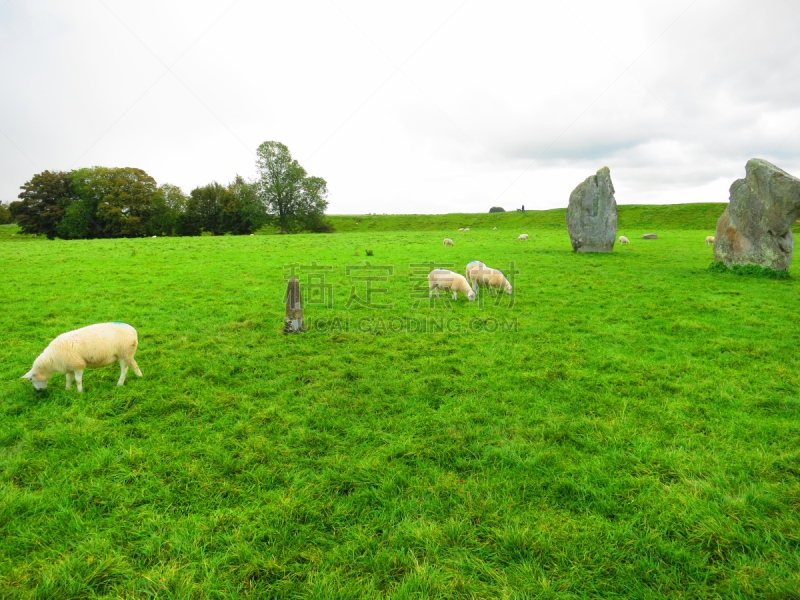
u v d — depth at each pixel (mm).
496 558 3254
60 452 4578
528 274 17328
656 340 8758
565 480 4102
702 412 5566
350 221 89625
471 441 4922
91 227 55812
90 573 3057
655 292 13625
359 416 5586
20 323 9641
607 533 3459
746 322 9945
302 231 66562
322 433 5094
